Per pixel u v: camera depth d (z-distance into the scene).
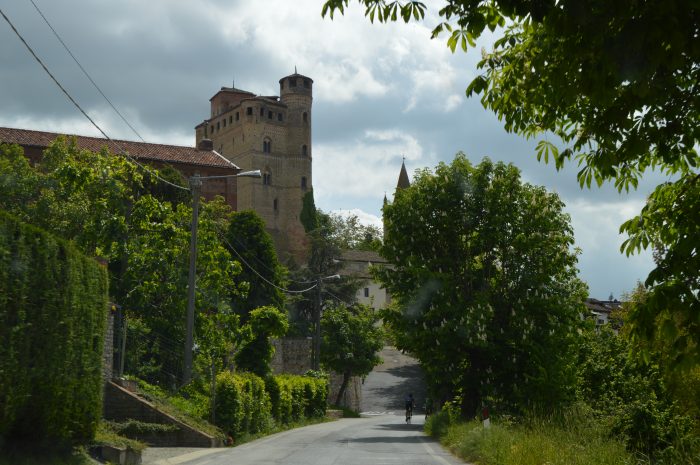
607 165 6.47
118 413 22.94
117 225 32.41
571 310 32.97
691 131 6.45
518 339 32.44
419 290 32.72
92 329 15.39
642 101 5.93
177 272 32.56
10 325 12.08
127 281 32.12
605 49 5.50
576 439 15.27
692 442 12.27
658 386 21.45
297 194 145.25
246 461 17.73
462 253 34.62
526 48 7.39
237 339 32.78
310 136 149.00
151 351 31.34
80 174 33.16
